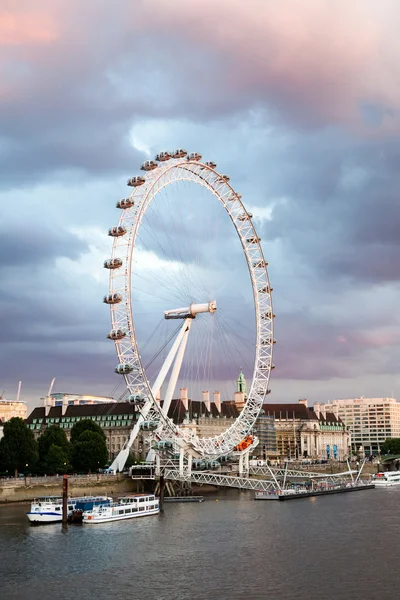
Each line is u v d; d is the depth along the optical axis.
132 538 120.00
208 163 197.00
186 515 150.12
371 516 147.00
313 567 98.12
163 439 188.12
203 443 193.75
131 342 171.38
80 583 91.19
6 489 165.12
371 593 85.44
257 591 86.62
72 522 138.38
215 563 100.75
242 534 123.81
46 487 173.75
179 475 189.38
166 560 102.88
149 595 85.56
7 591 88.25
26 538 120.50
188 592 86.56
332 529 129.12
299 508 162.75
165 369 192.62
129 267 171.75
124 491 193.50
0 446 186.75
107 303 171.88
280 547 111.81
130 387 175.25
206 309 191.88
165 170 181.12
